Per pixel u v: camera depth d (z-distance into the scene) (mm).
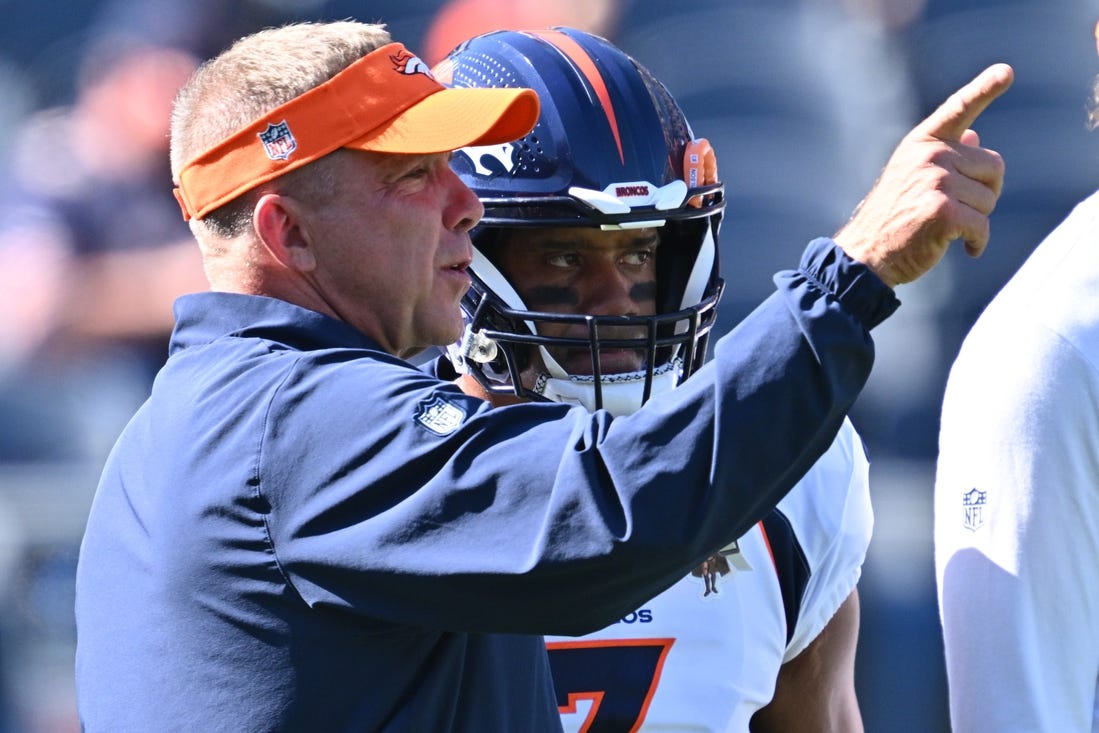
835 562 8117
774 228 15883
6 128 15883
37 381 14844
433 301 6793
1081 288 6898
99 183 15305
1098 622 6875
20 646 14180
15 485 14578
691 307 7945
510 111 7023
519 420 5805
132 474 6594
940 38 16281
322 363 6113
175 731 6047
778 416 5438
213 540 6043
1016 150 15883
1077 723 6910
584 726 7688
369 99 6520
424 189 6688
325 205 6531
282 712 5945
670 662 7742
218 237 6730
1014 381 6938
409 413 5785
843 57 16391
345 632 5949
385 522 5707
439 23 17047
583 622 5715
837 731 8406
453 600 5699
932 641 14305
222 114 6609
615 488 5461
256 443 5969
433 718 6145
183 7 16188
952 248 15539
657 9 16703
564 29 8570
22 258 15102
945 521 7270
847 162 16078
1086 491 6809
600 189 7672
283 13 16781
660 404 5566
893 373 15273
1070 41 16016
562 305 7848
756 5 16453
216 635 6070
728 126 16203
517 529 5582
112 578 6504
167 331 15109
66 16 16234
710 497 5422
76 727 14203
